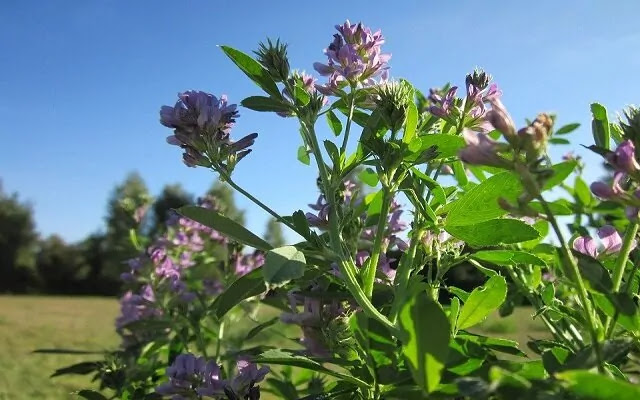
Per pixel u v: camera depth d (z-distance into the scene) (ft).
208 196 1.01
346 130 0.50
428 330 0.30
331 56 0.51
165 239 0.96
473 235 0.45
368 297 0.46
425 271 0.74
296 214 0.45
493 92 0.50
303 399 0.45
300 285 0.52
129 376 0.74
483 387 0.27
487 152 0.32
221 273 0.88
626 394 0.24
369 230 0.58
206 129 0.47
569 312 0.44
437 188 0.47
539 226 0.56
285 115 0.51
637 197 0.32
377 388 0.39
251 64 0.50
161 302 0.83
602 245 0.44
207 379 0.51
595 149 0.33
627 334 0.40
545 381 0.29
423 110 0.65
